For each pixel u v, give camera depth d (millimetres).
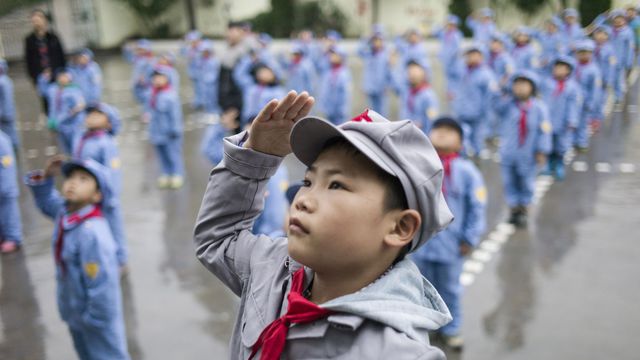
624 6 13414
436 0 23672
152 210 6816
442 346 3922
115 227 4996
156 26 26875
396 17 24641
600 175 7773
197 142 10023
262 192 1348
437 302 1154
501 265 5227
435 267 3758
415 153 1020
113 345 3111
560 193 7117
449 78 12508
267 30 25359
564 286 4805
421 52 13430
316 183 1026
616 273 5012
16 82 17359
